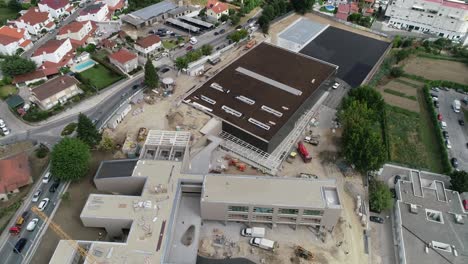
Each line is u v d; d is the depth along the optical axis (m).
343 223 94.19
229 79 131.88
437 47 169.75
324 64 141.12
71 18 185.75
